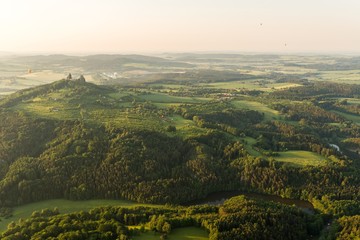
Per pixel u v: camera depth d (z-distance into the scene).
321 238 168.25
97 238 142.88
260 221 166.88
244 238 155.88
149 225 159.50
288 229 168.88
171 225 159.12
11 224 173.00
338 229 174.12
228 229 160.12
